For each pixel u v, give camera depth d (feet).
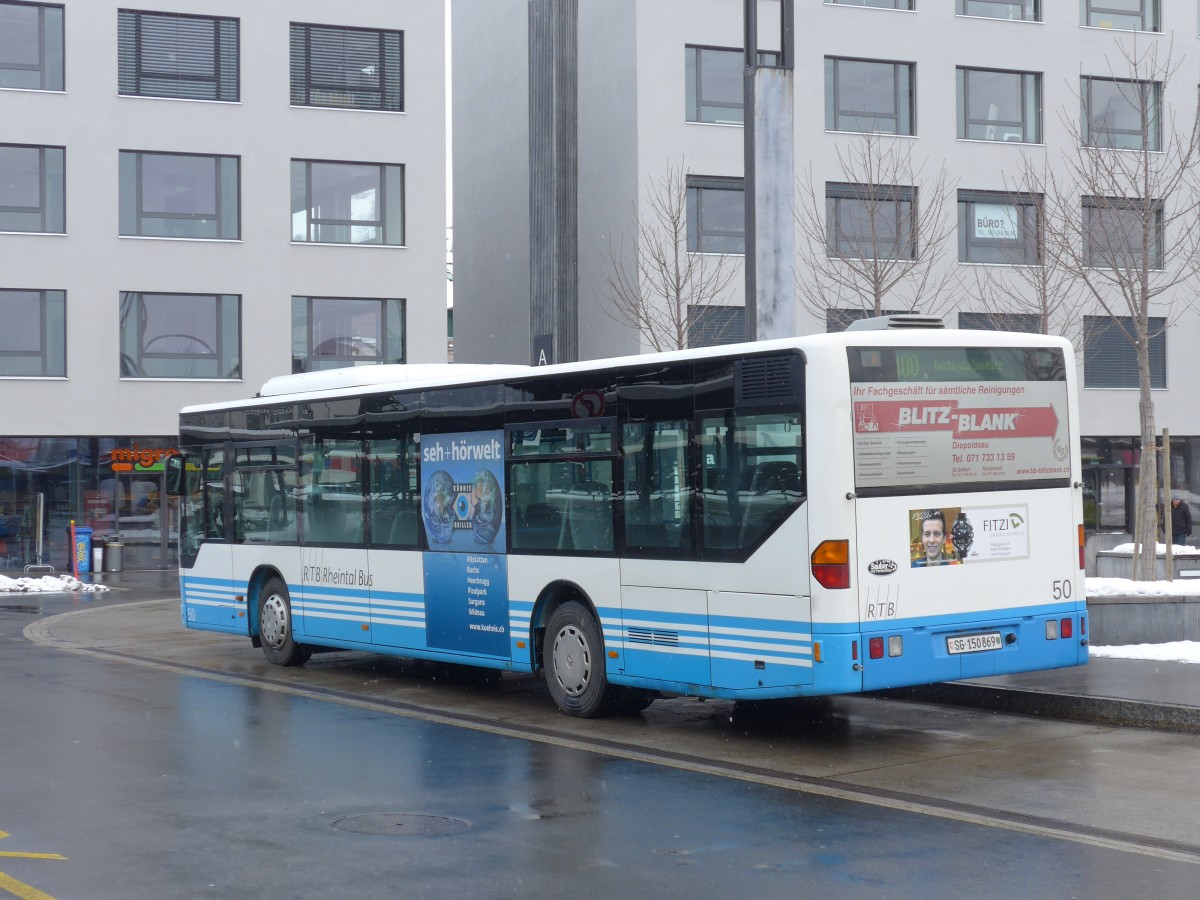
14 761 32.32
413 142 124.26
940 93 127.13
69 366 116.47
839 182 122.72
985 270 124.26
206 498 56.70
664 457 36.60
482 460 42.70
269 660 53.06
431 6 124.67
